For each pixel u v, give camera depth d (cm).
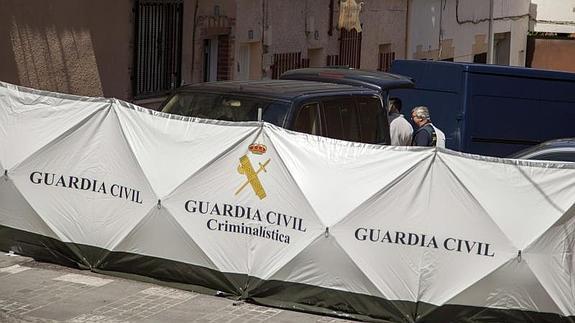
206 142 1262
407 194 1186
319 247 1212
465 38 3919
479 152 1998
